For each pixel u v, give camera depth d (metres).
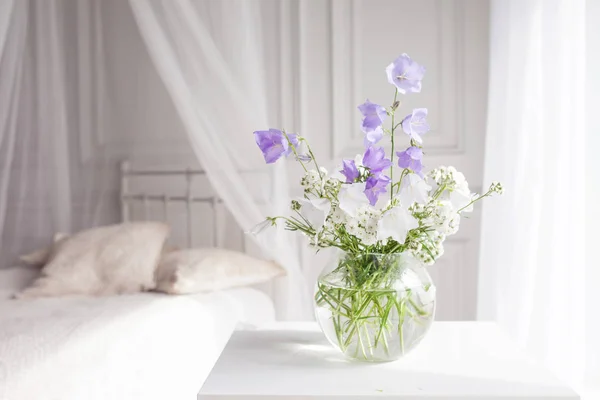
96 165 2.74
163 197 2.69
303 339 1.45
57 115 2.61
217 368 1.25
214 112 2.13
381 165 1.20
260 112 2.13
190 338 1.78
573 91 1.83
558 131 1.92
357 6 2.60
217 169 2.18
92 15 2.71
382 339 1.24
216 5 2.08
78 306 1.95
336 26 2.60
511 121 2.15
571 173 1.84
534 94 2.04
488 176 2.29
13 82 2.27
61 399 1.31
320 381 1.18
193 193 2.66
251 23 2.10
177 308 1.93
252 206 2.17
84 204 2.74
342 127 2.62
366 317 1.24
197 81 2.12
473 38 2.55
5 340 1.51
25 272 2.43
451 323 1.59
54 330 1.61
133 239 2.30
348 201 1.19
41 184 2.59
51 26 2.58
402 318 1.24
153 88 2.69
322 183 1.28
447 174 1.28
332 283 1.26
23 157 2.56
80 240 2.33
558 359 1.89
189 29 2.09
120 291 2.20
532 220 2.03
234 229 2.61
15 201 2.56
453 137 2.58
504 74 2.22
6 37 2.17
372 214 1.20
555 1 1.92
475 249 2.57
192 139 2.20
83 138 2.74
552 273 1.92
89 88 2.74
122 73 2.71
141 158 2.72
